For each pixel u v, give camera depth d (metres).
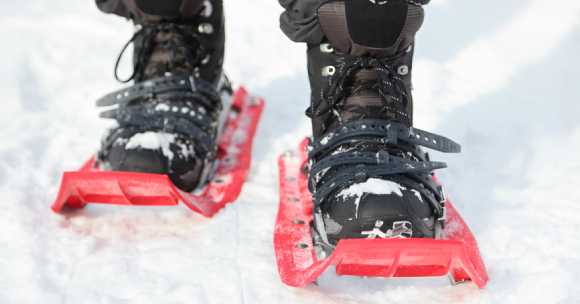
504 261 1.17
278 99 2.08
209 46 1.50
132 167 1.31
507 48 2.29
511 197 1.44
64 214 1.30
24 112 1.89
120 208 1.34
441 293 1.07
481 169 1.60
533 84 2.03
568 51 2.19
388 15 1.10
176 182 1.34
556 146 1.68
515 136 1.75
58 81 2.13
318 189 1.18
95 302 1.00
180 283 1.06
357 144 1.18
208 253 1.17
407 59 1.23
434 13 2.62
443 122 1.84
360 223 1.09
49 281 1.06
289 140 1.79
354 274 1.04
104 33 2.55
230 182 1.47
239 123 1.83
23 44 2.35
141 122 1.37
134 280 1.07
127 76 2.20
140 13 1.38
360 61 1.18
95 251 1.17
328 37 1.17
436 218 1.18
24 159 1.58
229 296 1.03
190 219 1.31
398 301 1.04
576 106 1.87
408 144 1.21
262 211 1.35
